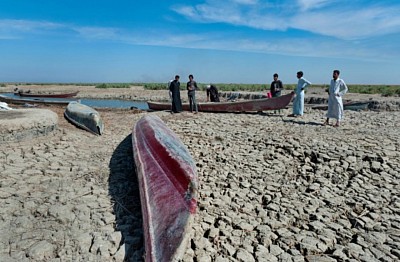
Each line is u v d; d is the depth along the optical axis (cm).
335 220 477
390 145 816
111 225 443
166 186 421
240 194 562
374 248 400
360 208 514
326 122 1148
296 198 552
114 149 857
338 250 395
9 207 486
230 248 393
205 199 538
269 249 398
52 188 567
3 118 865
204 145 886
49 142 861
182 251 331
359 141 859
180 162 441
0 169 639
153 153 557
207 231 436
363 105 1988
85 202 512
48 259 369
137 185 589
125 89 5438
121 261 364
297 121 1248
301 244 405
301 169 685
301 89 1354
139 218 464
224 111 1603
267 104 1494
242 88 4756
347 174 653
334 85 1084
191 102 1589
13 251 380
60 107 1953
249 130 1062
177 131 1078
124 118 1508
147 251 338
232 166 711
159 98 3694
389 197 548
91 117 1041
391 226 456
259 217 484
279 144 837
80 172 659
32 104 2131
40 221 450
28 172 636
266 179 638
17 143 817
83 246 390
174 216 359
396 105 2162
